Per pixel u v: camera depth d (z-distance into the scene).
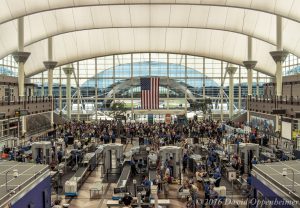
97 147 33.53
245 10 46.50
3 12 37.25
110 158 27.31
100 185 22.66
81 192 23.02
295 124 36.72
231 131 41.28
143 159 27.69
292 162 17.56
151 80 41.25
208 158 27.48
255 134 36.53
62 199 21.55
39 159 26.48
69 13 48.19
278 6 37.00
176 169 25.30
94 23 49.66
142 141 36.69
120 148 27.83
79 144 33.78
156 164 27.14
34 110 48.03
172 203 20.59
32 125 47.97
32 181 15.20
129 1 37.78
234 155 27.52
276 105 42.09
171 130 40.06
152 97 41.19
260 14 46.56
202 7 47.22
